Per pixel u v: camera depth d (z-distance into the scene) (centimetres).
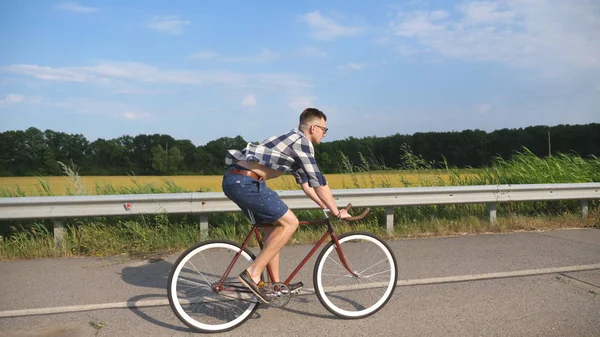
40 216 623
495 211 801
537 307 421
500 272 529
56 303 441
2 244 627
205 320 391
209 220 735
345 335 367
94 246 636
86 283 503
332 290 424
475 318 397
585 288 473
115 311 423
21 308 428
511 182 991
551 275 520
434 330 373
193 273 388
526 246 657
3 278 521
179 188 846
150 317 409
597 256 599
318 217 762
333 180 1323
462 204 859
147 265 577
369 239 420
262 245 401
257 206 377
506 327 377
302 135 384
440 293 461
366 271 424
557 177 990
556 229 784
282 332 375
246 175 378
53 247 631
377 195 734
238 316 389
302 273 536
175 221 714
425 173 984
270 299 387
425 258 594
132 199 652
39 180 809
